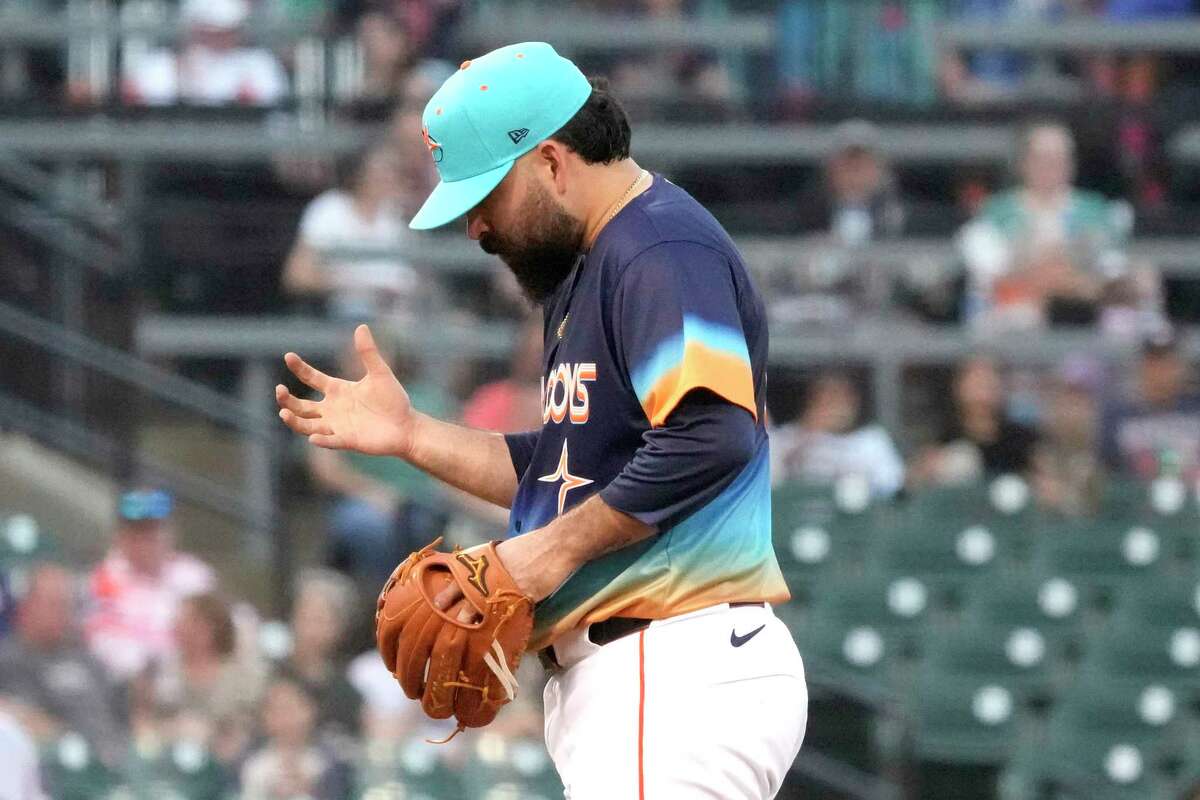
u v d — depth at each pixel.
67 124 38.03
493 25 41.50
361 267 35.41
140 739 26.56
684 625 11.13
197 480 35.50
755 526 11.35
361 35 40.00
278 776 25.70
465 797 25.75
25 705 27.03
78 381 34.62
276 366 36.06
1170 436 33.28
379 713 27.03
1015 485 32.03
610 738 11.13
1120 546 31.52
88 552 34.94
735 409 10.71
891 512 31.91
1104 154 39.88
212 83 40.69
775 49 43.03
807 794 28.06
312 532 35.47
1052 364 33.72
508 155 11.12
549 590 11.07
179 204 37.41
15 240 34.56
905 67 43.00
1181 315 37.66
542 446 11.57
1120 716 28.56
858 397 34.00
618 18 43.00
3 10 41.50
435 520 30.30
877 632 29.89
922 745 28.11
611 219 11.20
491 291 35.75
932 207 39.22
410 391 30.62
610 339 11.08
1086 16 45.62
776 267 35.97
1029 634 29.53
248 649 27.48
